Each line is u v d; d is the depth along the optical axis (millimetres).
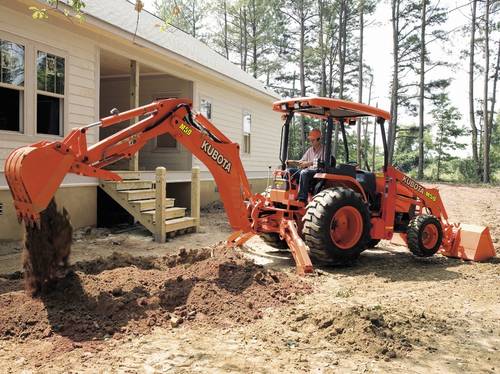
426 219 7176
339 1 31250
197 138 5402
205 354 3416
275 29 36188
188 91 12891
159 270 5473
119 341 3590
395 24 29000
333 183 7074
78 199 8719
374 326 3891
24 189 3789
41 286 4246
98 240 8148
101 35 9305
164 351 3449
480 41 29250
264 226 6891
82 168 4266
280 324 4078
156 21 13547
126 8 12281
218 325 4027
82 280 4426
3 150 7324
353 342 3668
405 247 8375
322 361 3348
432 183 25000
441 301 4961
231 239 6516
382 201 7219
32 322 3770
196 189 9258
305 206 6789
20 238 7711
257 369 3188
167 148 13188
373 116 7090
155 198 8664
